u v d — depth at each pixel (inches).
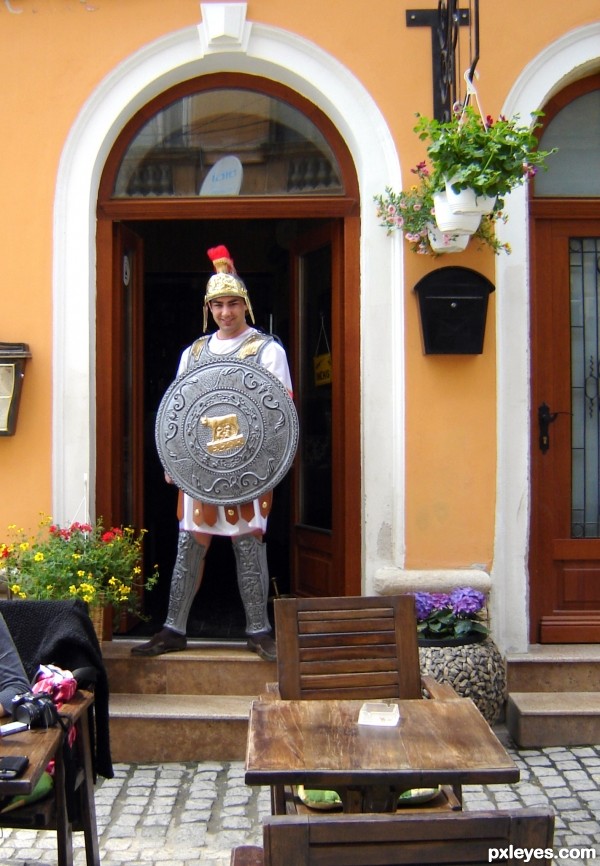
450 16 169.9
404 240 181.8
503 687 171.0
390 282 184.5
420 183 182.2
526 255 185.3
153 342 288.5
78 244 185.9
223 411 167.5
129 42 185.3
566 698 177.2
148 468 271.0
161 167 194.2
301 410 218.8
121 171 194.1
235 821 143.0
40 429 184.7
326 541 204.8
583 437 195.3
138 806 148.6
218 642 188.4
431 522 183.5
